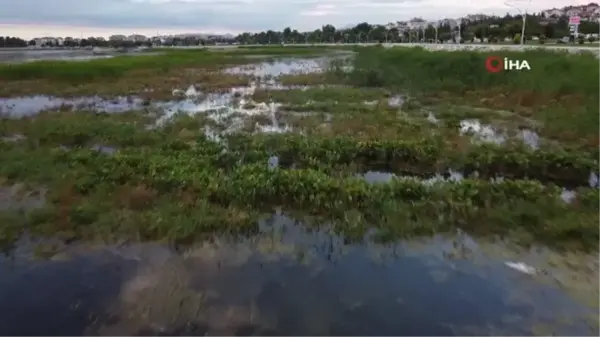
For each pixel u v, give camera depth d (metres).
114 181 9.38
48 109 18.67
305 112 18.09
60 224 7.71
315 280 6.40
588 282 6.25
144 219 7.83
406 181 9.23
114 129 14.05
